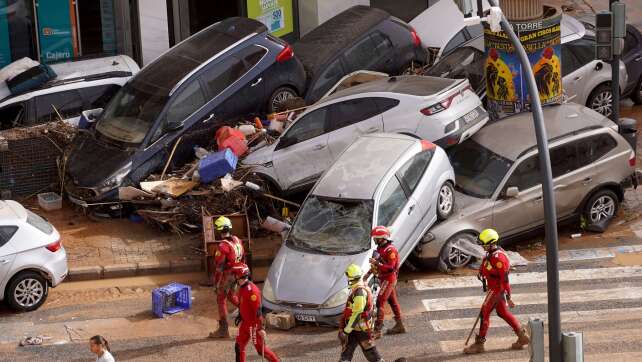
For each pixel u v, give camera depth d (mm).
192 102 34250
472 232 29641
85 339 26422
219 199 32062
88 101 36250
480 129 32344
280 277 27125
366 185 28406
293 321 26516
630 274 28891
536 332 19641
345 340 23344
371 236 27312
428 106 31609
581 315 26453
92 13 42031
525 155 30391
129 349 25766
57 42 41938
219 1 43750
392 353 24734
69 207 34562
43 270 28062
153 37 42250
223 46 35438
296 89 36406
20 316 27906
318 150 32375
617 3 31734
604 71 36406
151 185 32844
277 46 36031
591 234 31641
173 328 27000
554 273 21531
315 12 43469
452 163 31531
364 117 32281
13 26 41250
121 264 30469
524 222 30359
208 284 29688
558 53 34156
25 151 34625
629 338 24734
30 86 35781
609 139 31484
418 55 38281
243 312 23344
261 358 24891
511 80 34000
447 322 26516
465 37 38438
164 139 33688
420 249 29281
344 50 37375
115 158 33312
